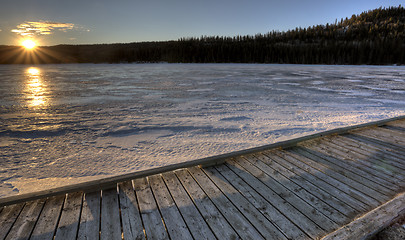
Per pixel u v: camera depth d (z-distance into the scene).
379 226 1.61
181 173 2.47
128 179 2.28
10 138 4.94
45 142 4.71
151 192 2.13
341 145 3.32
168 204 1.96
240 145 4.38
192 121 6.30
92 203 1.97
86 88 14.12
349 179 2.38
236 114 7.13
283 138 4.75
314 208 1.91
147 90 13.12
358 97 10.50
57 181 3.08
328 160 2.83
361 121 6.02
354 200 2.03
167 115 7.09
